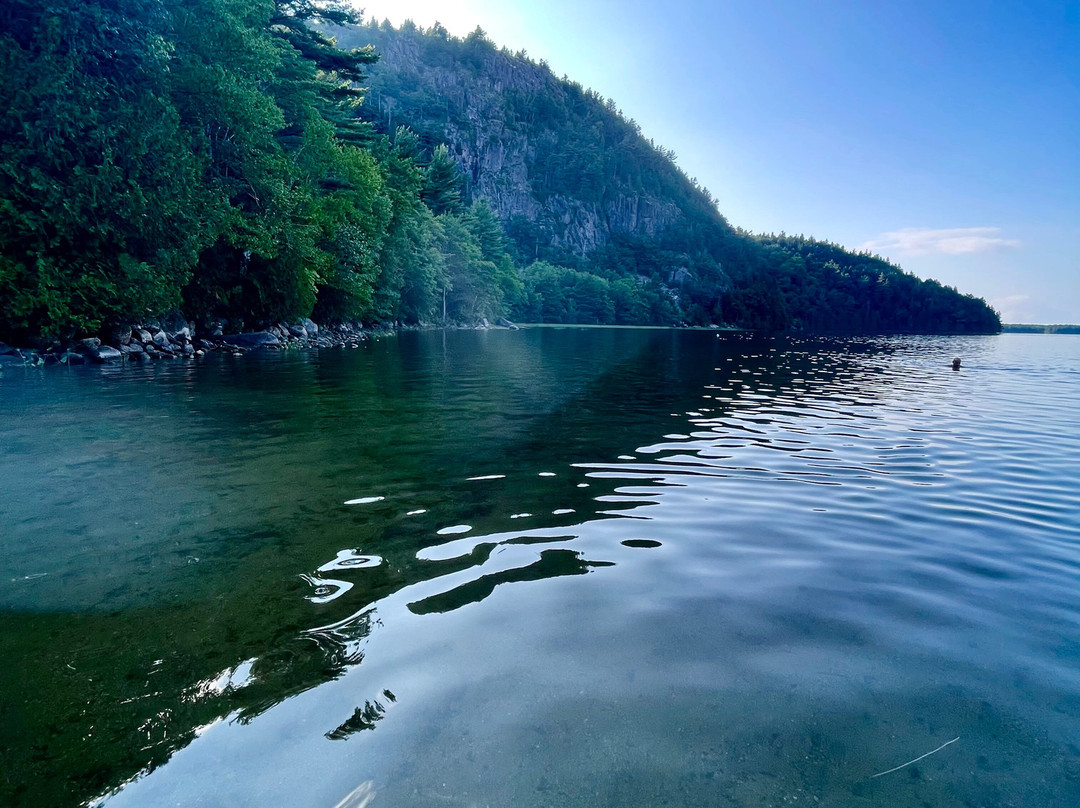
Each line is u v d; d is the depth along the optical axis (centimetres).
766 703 233
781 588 344
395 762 195
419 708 223
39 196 1666
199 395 1098
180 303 2158
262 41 2261
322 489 519
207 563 360
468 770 192
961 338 9488
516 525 436
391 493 510
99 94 1720
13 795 181
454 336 4406
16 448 669
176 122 1912
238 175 2453
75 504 473
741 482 578
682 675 249
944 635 294
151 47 1758
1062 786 193
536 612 302
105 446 681
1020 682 254
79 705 225
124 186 1806
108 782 187
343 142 4100
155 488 519
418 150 7200
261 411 927
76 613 297
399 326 5328
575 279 12681
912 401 1299
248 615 295
